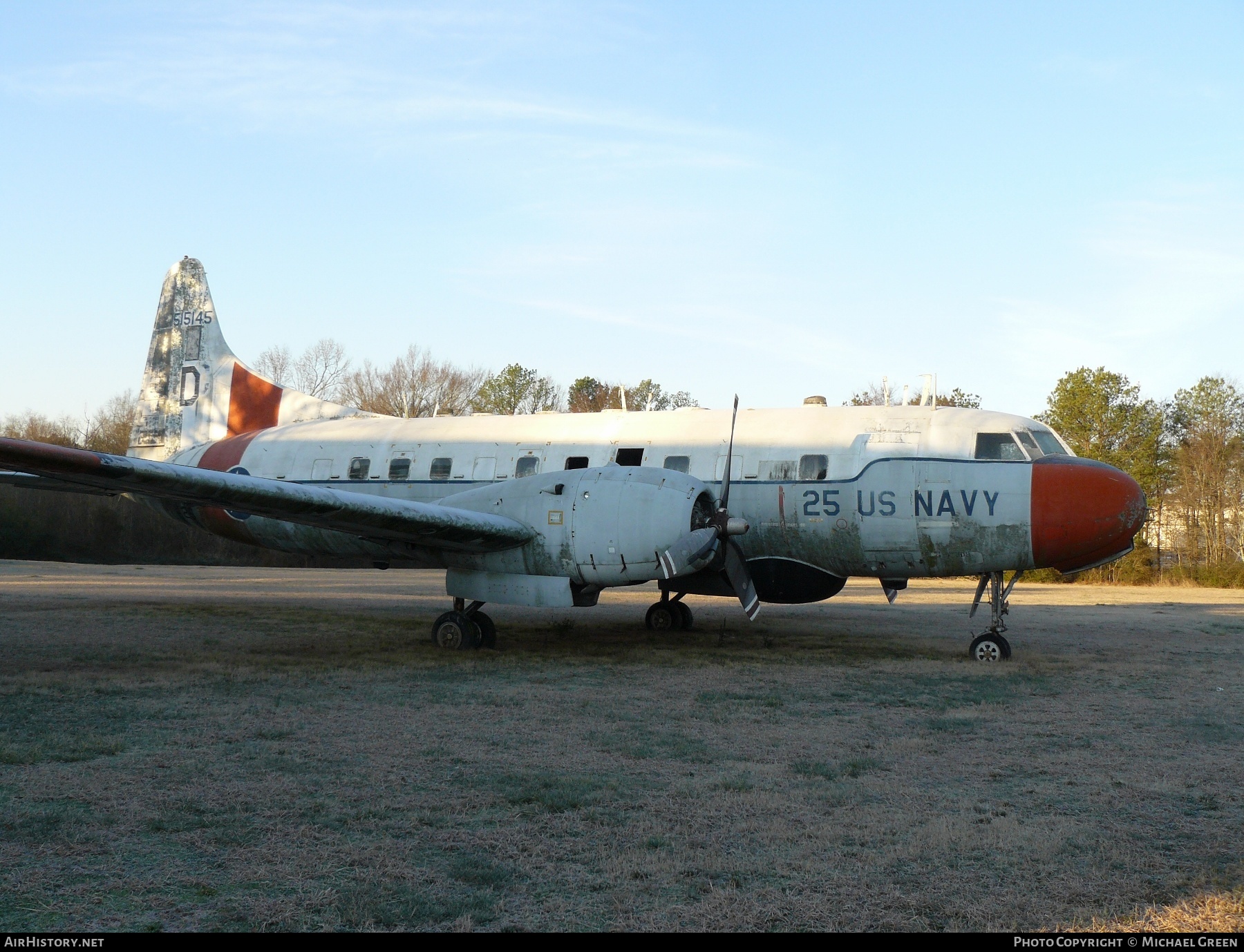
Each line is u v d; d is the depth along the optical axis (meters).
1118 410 44.03
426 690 9.11
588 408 65.12
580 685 9.55
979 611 20.11
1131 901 4.10
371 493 14.48
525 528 11.24
